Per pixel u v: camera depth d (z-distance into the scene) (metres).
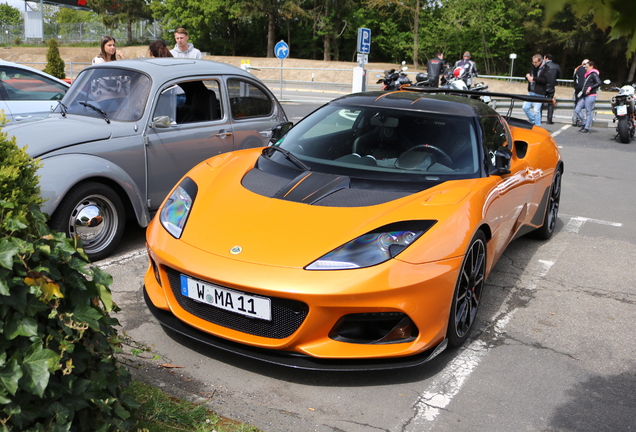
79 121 4.62
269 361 2.68
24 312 1.65
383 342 2.73
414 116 3.94
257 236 2.86
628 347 3.36
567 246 5.32
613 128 15.27
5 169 1.82
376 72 30.34
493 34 40.56
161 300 3.05
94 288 1.90
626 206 7.05
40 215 1.86
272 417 2.48
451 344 3.10
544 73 14.70
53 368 1.63
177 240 2.97
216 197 3.28
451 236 2.90
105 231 4.33
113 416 1.96
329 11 46.50
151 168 4.70
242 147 5.49
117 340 2.11
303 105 17.58
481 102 4.44
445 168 3.56
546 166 4.87
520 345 3.32
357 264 2.67
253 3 45.66
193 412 2.38
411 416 2.56
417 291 2.69
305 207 3.09
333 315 2.62
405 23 46.38
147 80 4.85
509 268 4.64
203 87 5.18
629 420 2.61
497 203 3.53
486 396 2.76
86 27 56.91
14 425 1.61
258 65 38.09
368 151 3.71
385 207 3.07
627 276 4.58
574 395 2.80
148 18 59.22
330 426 2.45
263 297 2.64
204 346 3.09
